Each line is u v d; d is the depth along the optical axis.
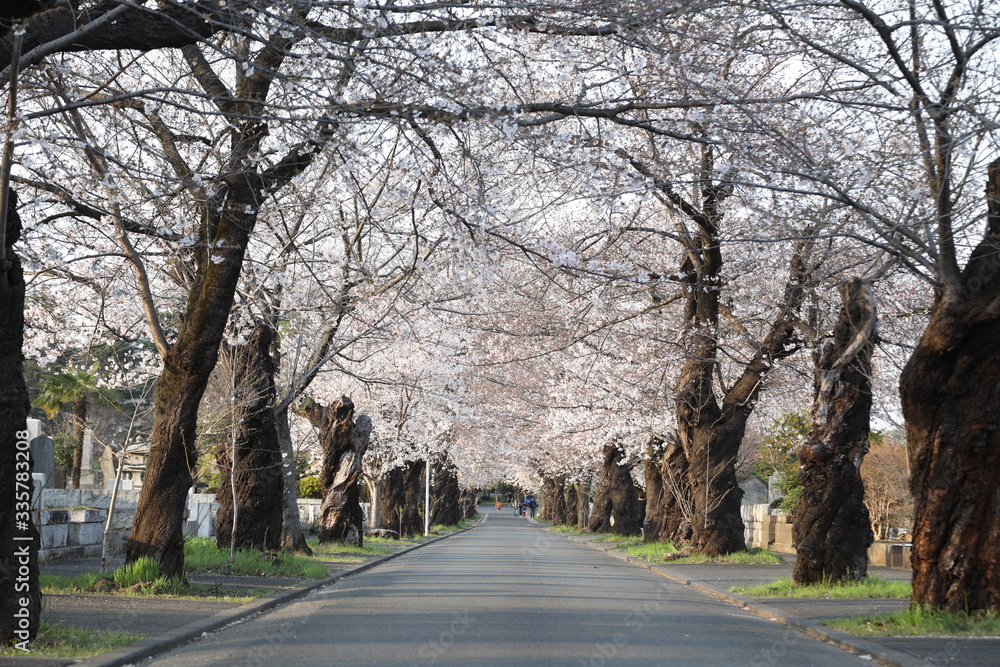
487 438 53.25
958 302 11.46
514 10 10.98
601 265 18.69
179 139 16.39
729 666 8.45
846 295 16.73
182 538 14.82
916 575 11.99
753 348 25.17
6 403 8.77
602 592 16.53
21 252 15.71
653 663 8.50
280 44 11.70
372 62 10.26
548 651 9.11
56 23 9.38
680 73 13.09
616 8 11.41
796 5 12.09
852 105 11.98
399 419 42.03
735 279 24.50
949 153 11.88
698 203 22.28
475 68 11.82
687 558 25.89
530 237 18.92
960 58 12.22
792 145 13.09
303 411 32.50
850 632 11.05
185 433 14.70
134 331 22.55
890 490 33.59
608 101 12.23
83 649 8.77
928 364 11.75
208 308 14.62
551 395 35.25
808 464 17.16
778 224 16.86
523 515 135.12
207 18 9.30
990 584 11.46
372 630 10.70
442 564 25.19
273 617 12.29
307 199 18.73
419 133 11.48
